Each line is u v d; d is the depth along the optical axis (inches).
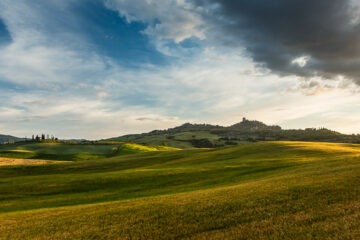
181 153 4431.6
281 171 1818.4
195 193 1237.7
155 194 1593.3
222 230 674.8
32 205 1568.7
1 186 2196.1
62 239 737.6
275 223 673.6
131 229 756.6
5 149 7780.5
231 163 2657.5
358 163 1523.1
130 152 7327.8
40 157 6756.9
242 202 884.6
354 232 568.1
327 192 877.2
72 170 3604.8
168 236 679.7
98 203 1384.1
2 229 899.4
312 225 629.0
